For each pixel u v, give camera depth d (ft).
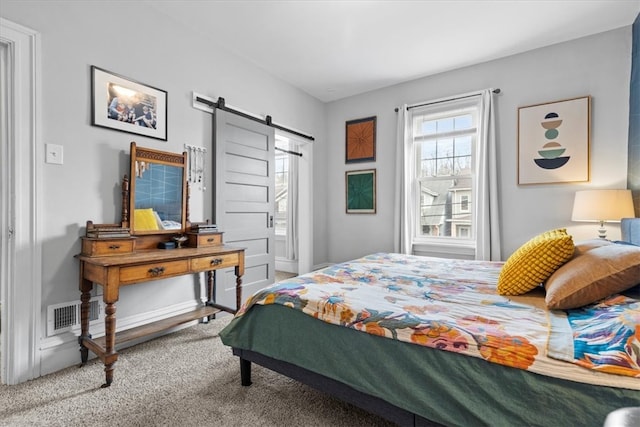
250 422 4.87
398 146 12.95
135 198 7.68
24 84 6.04
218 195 9.84
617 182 9.19
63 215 6.61
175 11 8.50
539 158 10.33
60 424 4.82
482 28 9.30
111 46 7.43
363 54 10.84
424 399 3.71
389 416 4.05
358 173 14.46
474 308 4.54
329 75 12.49
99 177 7.19
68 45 6.69
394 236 13.29
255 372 6.43
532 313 4.32
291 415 5.05
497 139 11.11
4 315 6.03
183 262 7.23
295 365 4.94
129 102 7.75
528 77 10.59
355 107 14.53
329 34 9.62
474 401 3.43
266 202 11.80
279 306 5.24
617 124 9.22
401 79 12.91
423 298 5.04
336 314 4.60
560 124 10.01
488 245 10.95
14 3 5.95
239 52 10.68
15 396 5.54
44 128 6.33
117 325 7.49
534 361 3.24
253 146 11.23
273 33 9.56
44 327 6.33
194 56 9.34
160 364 6.75
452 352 3.65
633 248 4.28
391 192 13.58
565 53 10.00
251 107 11.31
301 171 14.53
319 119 14.99
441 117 12.46
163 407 5.24
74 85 6.79
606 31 9.40
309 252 14.34
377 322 4.24
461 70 11.87
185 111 9.07
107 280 5.93
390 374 3.99
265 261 11.76
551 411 3.09
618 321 3.40
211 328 8.92
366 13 8.61
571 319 4.02
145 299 8.08
